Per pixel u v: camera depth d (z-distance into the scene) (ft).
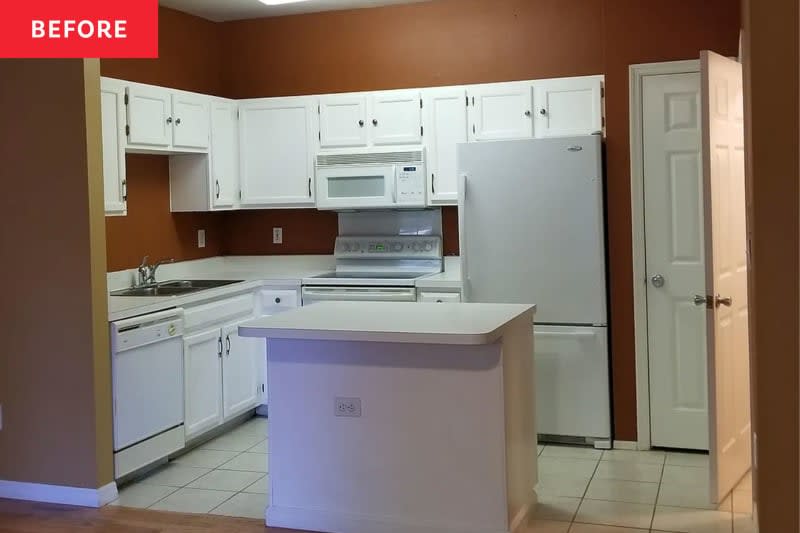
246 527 12.05
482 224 15.94
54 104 13.01
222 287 16.61
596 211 15.24
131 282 17.06
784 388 9.57
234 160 18.63
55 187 13.09
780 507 9.65
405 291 16.89
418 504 11.27
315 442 11.70
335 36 18.71
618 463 14.60
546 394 15.70
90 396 13.07
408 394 11.21
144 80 17.19
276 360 11.82
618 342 15.43
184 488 13.80
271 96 19.27
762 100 9.50
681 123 14.90
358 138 17.74
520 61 17.29
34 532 12.10
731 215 12.86
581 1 16.80
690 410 15.10
